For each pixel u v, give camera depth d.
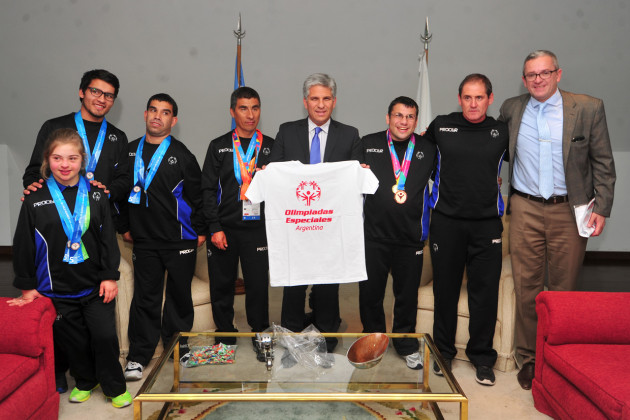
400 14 5.00
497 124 3.08
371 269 3.20
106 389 2.83
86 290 2.76
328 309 3.31
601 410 2.21
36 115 5.73
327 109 3.05
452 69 5.34
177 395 2.19
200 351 2.64
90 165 3.14
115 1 4.89
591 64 5.34
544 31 5.08
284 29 5.11
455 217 3.11
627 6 4.89
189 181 3.29
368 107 5.63
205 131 5.74
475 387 3.15
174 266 3.30
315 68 5.37
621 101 5.68
